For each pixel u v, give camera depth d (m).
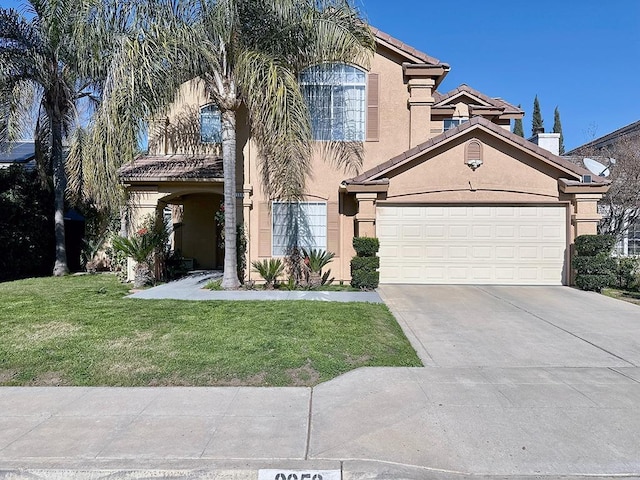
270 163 14.66
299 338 7.84
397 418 5.05
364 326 8.70
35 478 4.03
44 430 4.79
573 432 4.73
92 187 14.91
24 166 19.17
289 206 14.85
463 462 4.18
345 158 14.98
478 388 5.93
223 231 15.26
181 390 5.92
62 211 18.17
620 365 6.92
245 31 12.12
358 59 14.41
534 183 14.09
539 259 14.22
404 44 14.93
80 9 11.20
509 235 14.25
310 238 14.91
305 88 14.90
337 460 4.19
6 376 6.39
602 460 4.21
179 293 12.41
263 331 8.27
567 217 14.11
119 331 8.27
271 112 11.38
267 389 5.93
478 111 19.78
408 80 15.05
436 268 14.31
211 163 15.73
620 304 11.33
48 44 15.73
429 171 14.14
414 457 4.25
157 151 16.61
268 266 14.43
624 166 18.02
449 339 8.23
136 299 11.40
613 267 13.24
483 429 4.79
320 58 12.84
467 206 14.27
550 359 7.18
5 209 16.92
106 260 19.84
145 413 5.21
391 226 14.33
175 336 7.96
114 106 10.90
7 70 15.80
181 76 12.27
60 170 17.95
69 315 9.45
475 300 11.74
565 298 12.04
